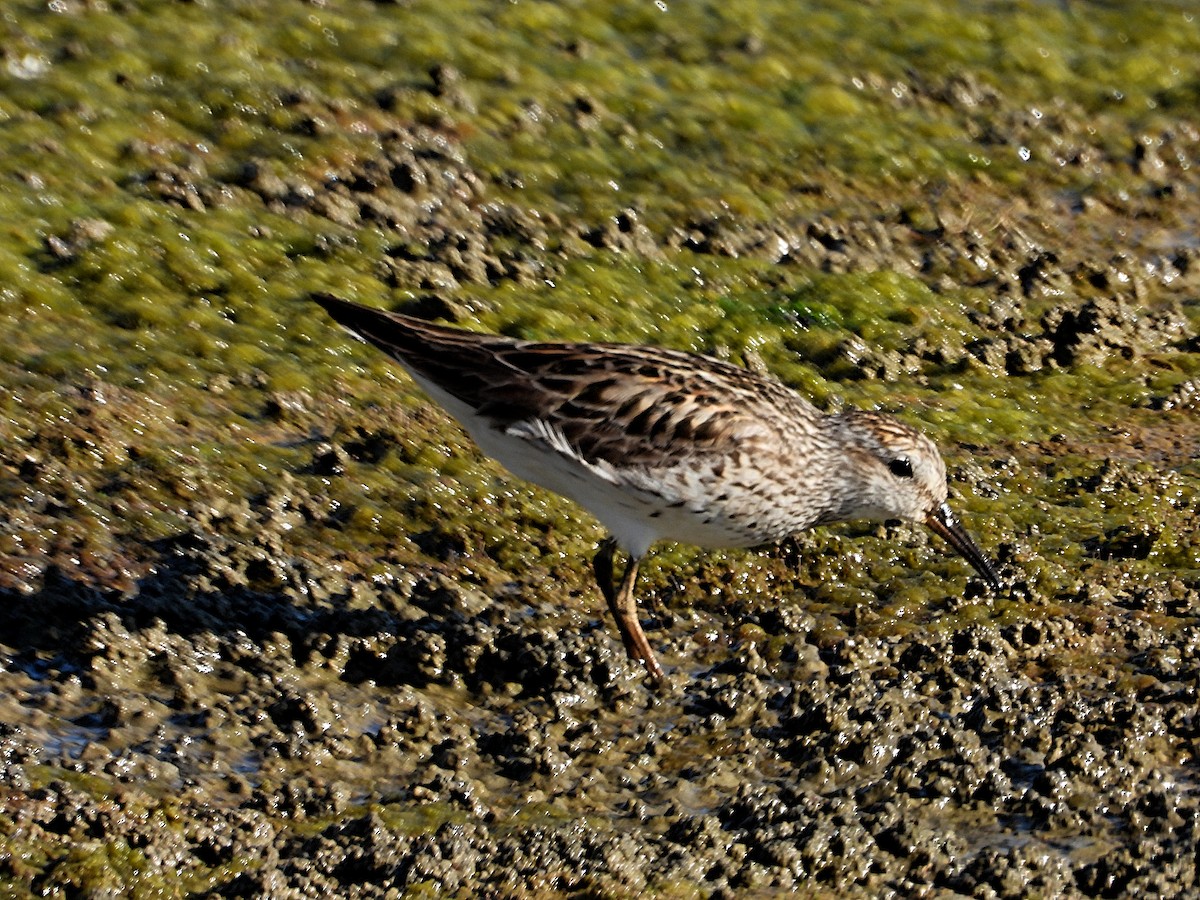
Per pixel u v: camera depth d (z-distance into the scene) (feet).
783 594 44.93
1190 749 38.06
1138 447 52.60
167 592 40.42
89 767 34.40
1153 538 47.11
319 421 47.96
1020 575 45.19
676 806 35.53
